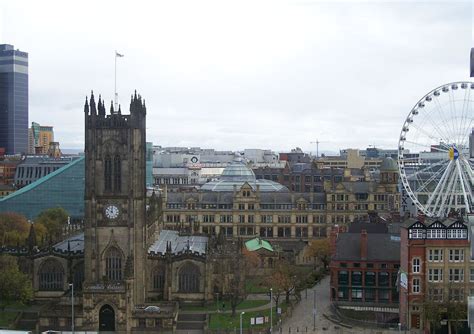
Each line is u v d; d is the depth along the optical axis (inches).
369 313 7416.3
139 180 7372.1
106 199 7298.2
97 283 6889.8
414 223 6948.8
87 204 7303.2
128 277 6835.6
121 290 6791.3
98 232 7317.9
